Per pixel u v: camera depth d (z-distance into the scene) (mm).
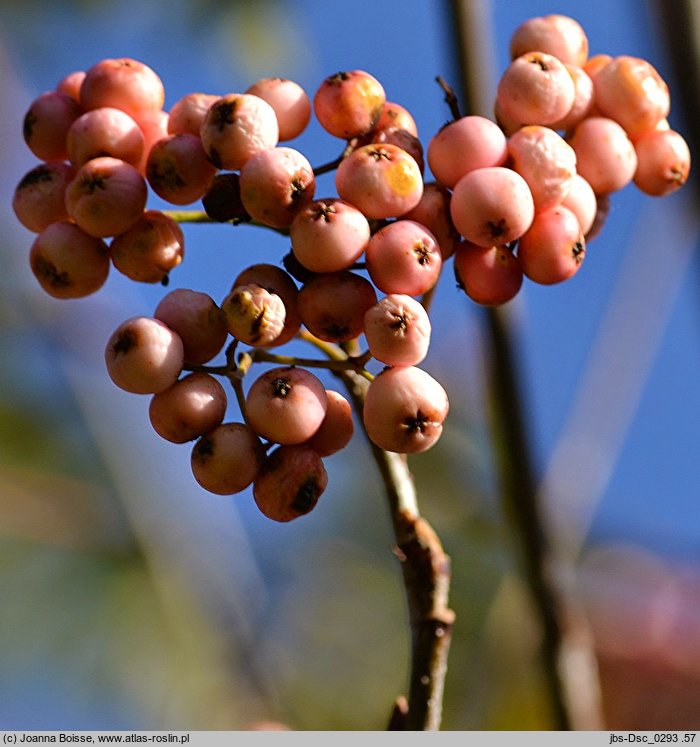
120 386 405
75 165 421
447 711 532
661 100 428
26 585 556
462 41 467
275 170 406
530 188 411
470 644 544
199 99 421
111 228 413
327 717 562
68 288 418
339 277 405
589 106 427
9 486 568
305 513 406
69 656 551
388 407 402
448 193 412
